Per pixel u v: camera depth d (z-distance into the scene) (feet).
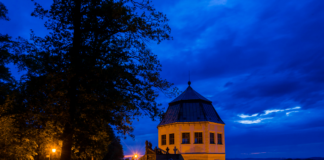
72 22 43.09
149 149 94.84
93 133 45.24
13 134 51.37
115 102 41.47
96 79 40.88
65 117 40.32
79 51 43.39
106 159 146.00
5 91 55.01
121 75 40.91
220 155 127.85
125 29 43.32
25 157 52.75
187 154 122.11
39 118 44.06
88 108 42.11
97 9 41.60
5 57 50.14
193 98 136.77
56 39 41.55
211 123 128.16
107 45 44.09
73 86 40.83
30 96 41.24
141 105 42.73
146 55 44.42
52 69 40.09
